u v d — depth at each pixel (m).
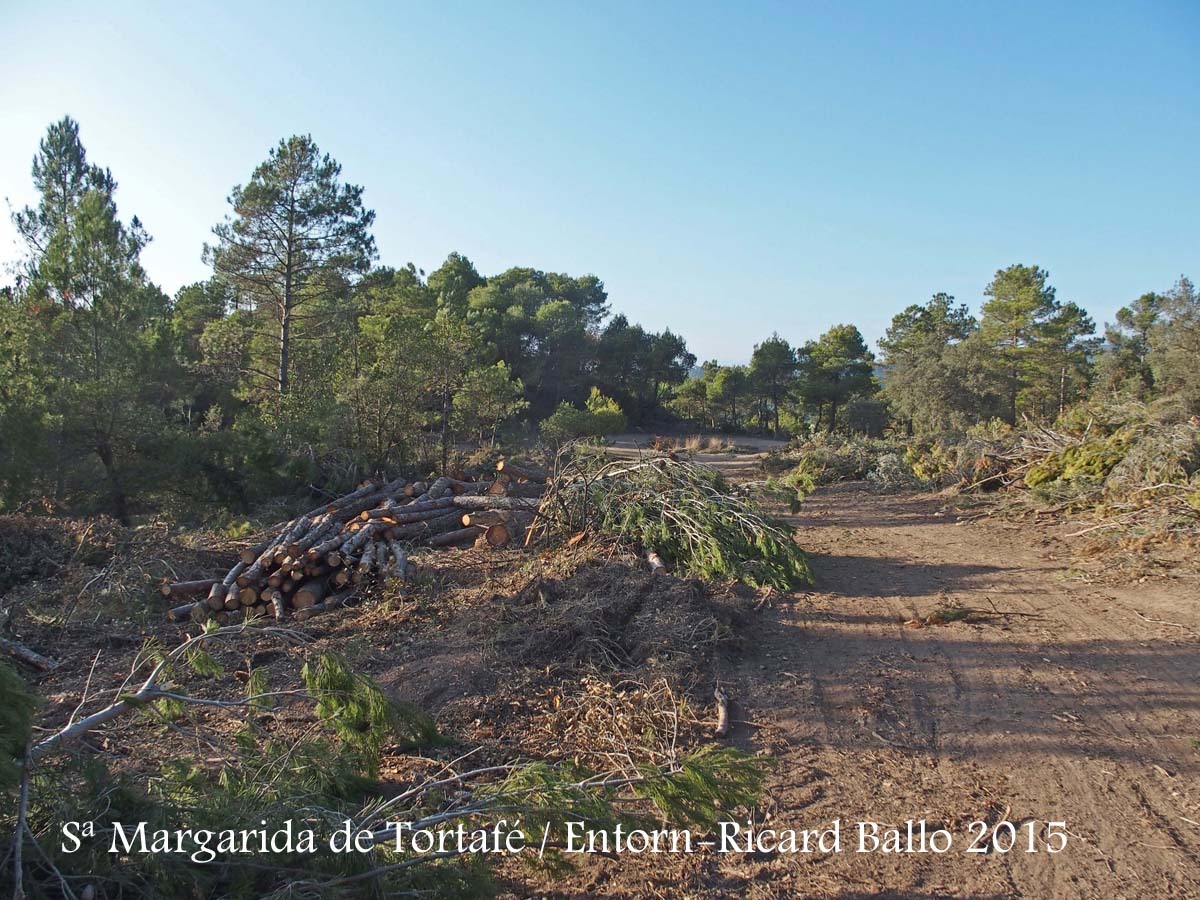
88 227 14.22
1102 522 11.25
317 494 13.59
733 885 3.48
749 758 3.55
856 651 6.37
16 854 2.50
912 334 61.47
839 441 24.39
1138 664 5.95
